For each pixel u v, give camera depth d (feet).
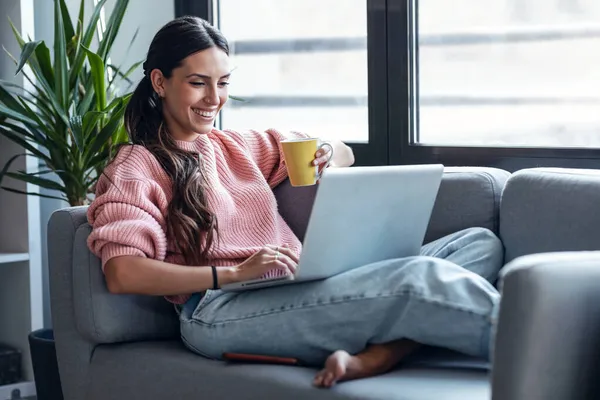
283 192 8.03
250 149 7.82
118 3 9.31
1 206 10.40
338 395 5.40
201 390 6.06
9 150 10.23
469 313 5.48
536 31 8.90
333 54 10.16
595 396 5.08
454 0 9.16
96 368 6.76
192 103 7.07
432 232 7.58
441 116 9.38
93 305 6.64
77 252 6.72
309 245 5.74
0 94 9.08
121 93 10.79
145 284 6.27
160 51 7.11
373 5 9.23
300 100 10.45
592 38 8.66
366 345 5.90
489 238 7.00
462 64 9.23
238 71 10.83
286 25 10.43
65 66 9.00
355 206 5.80
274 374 5.78
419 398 5.15
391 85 9.21
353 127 10.12
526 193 7.08
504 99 9.11
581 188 6.73
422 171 6.15
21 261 10.27
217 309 6.29
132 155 6.84
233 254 6.90
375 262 6.30
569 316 4.77
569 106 8.82
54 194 10.94
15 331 10.45
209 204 6.93
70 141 9.69
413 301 5.58
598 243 6.53
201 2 10.55
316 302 5.89
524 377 4.69
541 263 4.73
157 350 6.56
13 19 10.09
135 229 6.36
